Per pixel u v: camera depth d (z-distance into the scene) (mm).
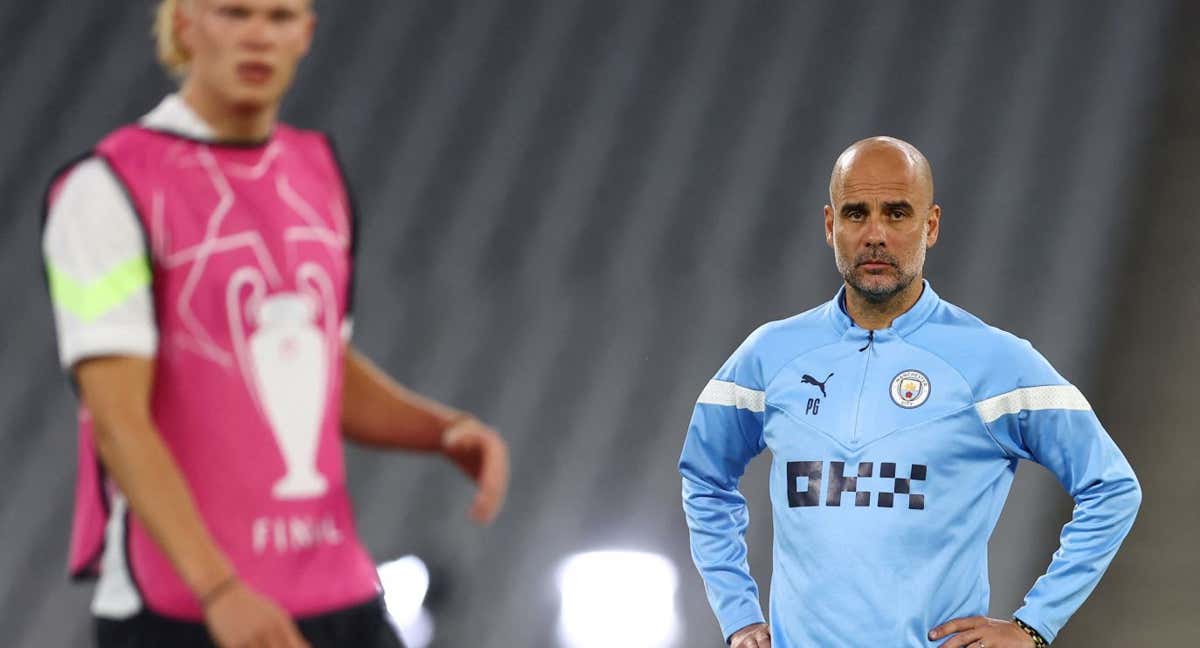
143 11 33750
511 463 25094
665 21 34688
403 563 22891
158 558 7340
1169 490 23297
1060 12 34000
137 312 6973
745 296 27953
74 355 6895
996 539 22875
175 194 7121
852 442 12438
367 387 8117
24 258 29016
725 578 13500
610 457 25078
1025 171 30250
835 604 12242
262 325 7250
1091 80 32281
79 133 31031
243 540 7262
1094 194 29516
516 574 22984
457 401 26188
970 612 12289
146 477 6840
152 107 31391
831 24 34281
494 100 32719
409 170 31109
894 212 12367
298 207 7414
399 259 29125
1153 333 26297
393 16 34594
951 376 12406
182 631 7301
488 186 30750
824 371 12742
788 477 12672
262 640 6816
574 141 31766
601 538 23594
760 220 29688
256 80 7141
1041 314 27016
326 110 32375
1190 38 33031
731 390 13320
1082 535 12367
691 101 32625
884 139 12633
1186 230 28438
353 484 24734
